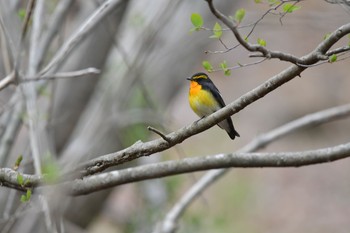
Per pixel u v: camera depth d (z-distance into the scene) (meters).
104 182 7.62
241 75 24.16
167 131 12.59
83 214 13.40
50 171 6.49
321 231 19.27
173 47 13.42
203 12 13.53
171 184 13.45
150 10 13.19
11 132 9.78
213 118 6.19
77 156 11.62
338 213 20.09
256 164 7.69
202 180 10.62
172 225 10.27
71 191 7.57
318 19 12.72
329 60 5.68
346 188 21.11
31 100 9.36
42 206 8.21
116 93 12.36
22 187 6.66
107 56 13.27
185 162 7.72
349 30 5.59
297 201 20.47
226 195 19.30
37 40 9.33
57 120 12.36
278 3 6.04
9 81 7.75
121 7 12.73
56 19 10.42
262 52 5.50
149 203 13.21
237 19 5.61
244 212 19.23
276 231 18.97
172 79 13.63
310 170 21.94
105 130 12.36
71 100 13.23
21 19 9.60
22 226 11.59
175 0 12.83
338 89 23.77
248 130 22.61
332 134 23.05
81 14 12.95
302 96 23.64
